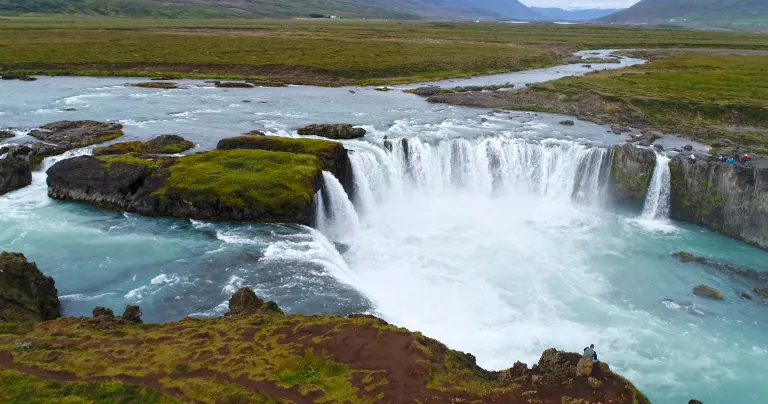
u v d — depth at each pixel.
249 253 36.06
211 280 32.28
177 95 84.00
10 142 52.84
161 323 27.47
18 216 40.81
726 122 69.88
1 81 90.81
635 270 41.06
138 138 56.72
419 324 32.53
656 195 51.75
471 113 76.50
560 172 56.31
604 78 99.38
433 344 24.11
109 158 46.38
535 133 63.78
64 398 18.64
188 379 20.38
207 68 110.38
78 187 44.03
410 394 20.31
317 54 128.88
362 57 126.44
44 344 22.31
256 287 31.66
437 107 80.56
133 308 27.31
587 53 172.62
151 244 36.97
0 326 23.80
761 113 69.50
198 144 55.16
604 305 36.03
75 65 106.12
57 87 87.00
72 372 20.36
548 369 22.98
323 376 21.17
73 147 52.06
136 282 31.89
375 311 30.28
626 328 33.34
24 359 20.97
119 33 165.62
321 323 25.09
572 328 33.19
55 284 31.39
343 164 51.22
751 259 42.94
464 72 120.00
